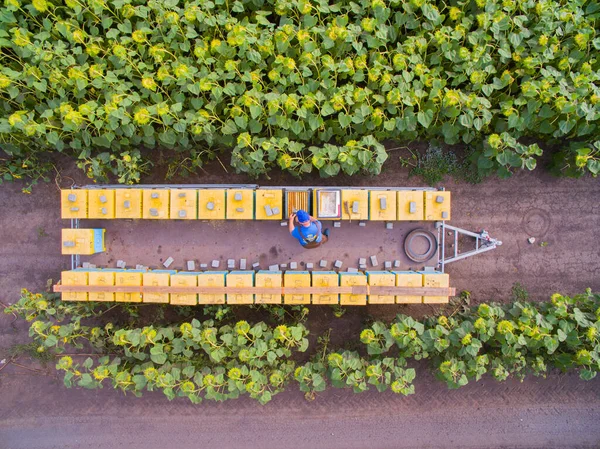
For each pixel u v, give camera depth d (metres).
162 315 9.79
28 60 8.74
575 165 9.27
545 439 10.01
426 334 8.62
